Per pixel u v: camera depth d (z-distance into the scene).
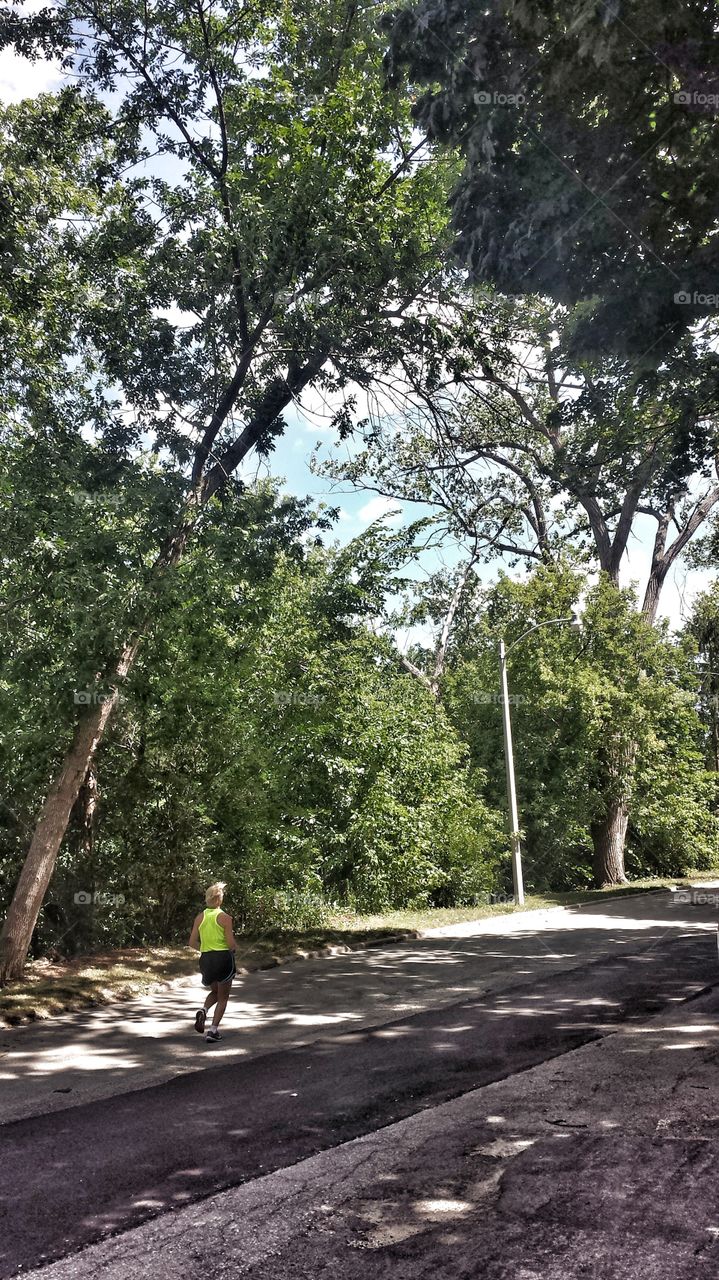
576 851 38.41
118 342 15.19
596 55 9.41
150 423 15.30
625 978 14.30
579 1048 9.55
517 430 28.97
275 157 14.74
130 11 14.94
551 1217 5.25
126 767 17.73
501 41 10.50
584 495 18.88
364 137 14.64
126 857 17.61
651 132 10.60
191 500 14.68
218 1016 10.64
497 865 32.91
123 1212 5.45
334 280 14.69
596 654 37.03
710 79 9.80
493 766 35.72
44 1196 5.71
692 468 15.10
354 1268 4.68
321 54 15.68
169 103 15.12
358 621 24.95
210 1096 8.04
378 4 14.60
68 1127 7.18
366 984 14.49
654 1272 4.55
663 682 37.50
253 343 15.12
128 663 14.62
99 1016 12.17
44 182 17.48
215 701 18.19
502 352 16.23
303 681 21.62
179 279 14.90
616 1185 5.70
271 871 20.25
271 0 15.18
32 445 15.76
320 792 24.55
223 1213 5.42
